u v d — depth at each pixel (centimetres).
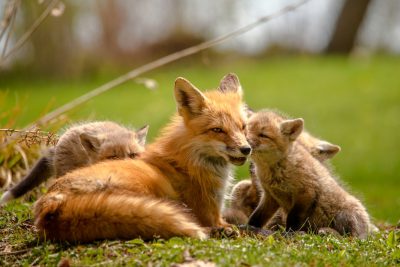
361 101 3588
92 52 4806
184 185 989
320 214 1175
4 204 1243
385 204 1942
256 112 1278
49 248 854
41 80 4250
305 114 3316
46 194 901
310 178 1163
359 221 1165
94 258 816
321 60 5206
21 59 4259
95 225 849
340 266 825
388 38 6756
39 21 1457
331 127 3117
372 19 6675
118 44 5003
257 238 952
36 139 1255
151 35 5169
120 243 850
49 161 1305
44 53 4281
